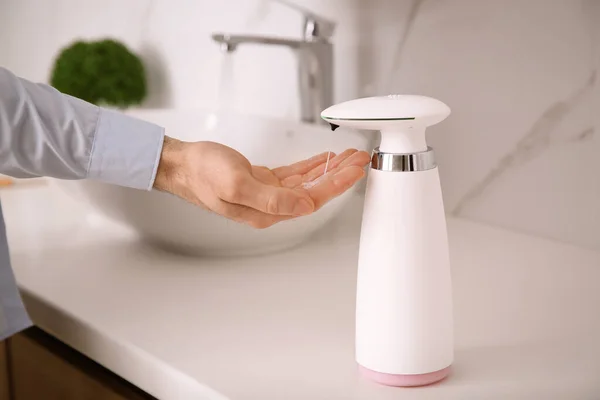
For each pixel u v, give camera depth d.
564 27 0.85
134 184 0.68
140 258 0.94
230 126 1.19
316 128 1.05
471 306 0.74
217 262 0.92
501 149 0.95
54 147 0.66
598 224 0.87
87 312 0.76
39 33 1.88
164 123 1.24
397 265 0.56
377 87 1.09
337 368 0.62
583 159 0.87
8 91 0.63
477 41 0.94
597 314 0.71
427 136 1.04
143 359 0.66
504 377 0.59
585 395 0.56
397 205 0.56
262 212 0.61
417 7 1.01
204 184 0.61
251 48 1.28
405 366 0.58
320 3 1.15
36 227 1.10
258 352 0.65
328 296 0.78
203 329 0.71
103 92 1.44
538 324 0.69
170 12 1.45
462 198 1.02
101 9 1.64
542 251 0.89
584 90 0.85
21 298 0.83
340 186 0.58
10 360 0.96
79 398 0.80
